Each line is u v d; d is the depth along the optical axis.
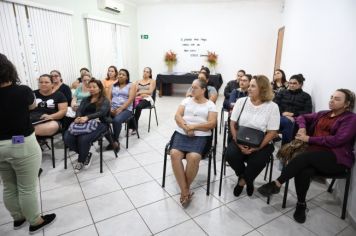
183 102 2.25
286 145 2.09
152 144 3.23
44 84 2.67
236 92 3.25
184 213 1.83
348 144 1.78
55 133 2.53
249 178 1.92
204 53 6.89
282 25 5.57
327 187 2.21
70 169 2.48
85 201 1.96
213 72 6.89
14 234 1.60
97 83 2.55
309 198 2.05
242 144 1.92
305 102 2.75
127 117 3.06
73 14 4.45
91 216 1.78
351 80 1.93
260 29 6.39
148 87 3.91
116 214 1.81
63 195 2.03
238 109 2.12
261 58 6.57
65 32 4.29
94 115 2.45
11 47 3.29
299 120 2.14
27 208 1.51
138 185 2.21
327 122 1.94
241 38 6.57
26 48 3.52
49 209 1.85
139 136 3.53
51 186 2.16
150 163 2.66
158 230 1.65
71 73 4.52
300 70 3.40
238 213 1.84
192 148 1.97
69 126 2.62
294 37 3.89
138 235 1.60
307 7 3.22
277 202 1.98
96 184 2.21
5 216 1.78
